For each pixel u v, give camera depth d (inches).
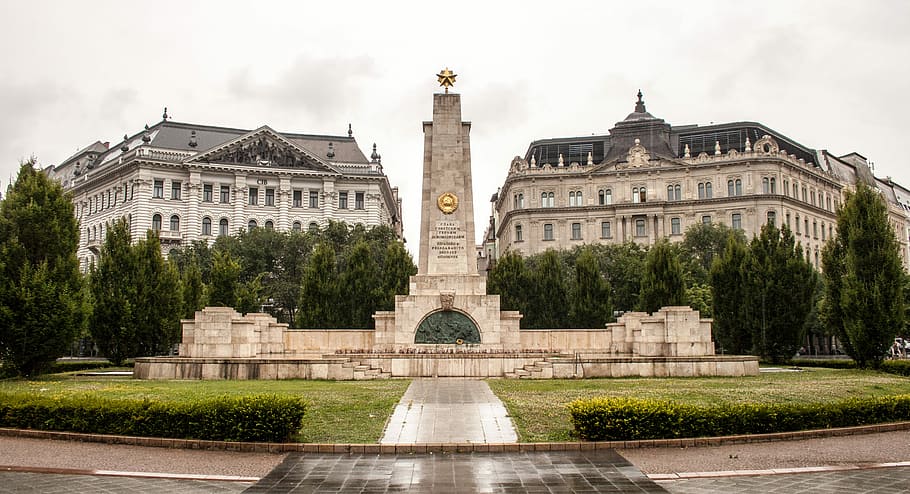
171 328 2012.8
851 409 904.3
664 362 1476.4
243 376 1419.8
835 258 1882.4
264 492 622.2
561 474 682.2
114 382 1331.2
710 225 4180.6
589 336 1791.3
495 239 7126.0
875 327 1717.5
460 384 1293.1
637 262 3277.6
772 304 2032.5
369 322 2426.2
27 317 1434.5
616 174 4948.3
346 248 3486.7
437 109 1779.0
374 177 4579.2
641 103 5260.8
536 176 5103.3
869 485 645.9
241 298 2469.2
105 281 1975.9
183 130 4537.4
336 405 991.0
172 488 637.3
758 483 653.3
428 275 1706.4
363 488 635.5
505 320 1700.3
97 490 629.3
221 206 4333.2
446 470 698.2
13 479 668.7
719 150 4803.2
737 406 858.8
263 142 4431.6
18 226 1493.6
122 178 4352.9
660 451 783.7
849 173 5713.6
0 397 907.4
